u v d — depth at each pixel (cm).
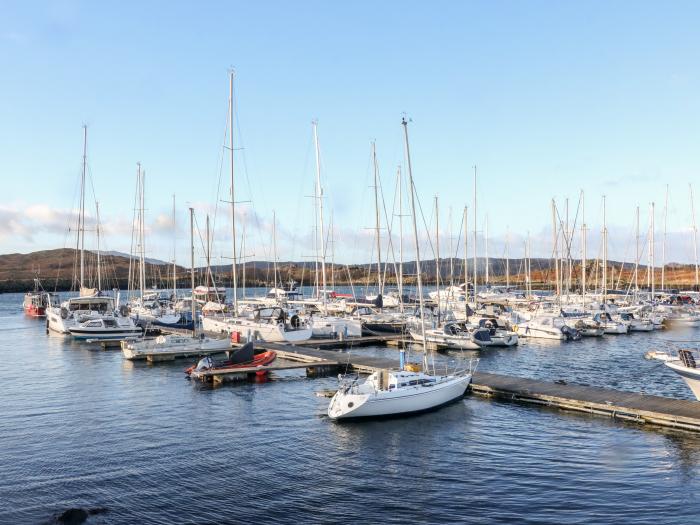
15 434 2427
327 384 3503
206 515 1661
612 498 1761
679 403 2683
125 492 1819
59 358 4591
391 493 1819
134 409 2861
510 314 6644
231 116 5219
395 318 6059
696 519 1617
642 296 9106
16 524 1588
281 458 2139
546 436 2386
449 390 2900
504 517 1644
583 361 4459
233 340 4875
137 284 13338
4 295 17538
